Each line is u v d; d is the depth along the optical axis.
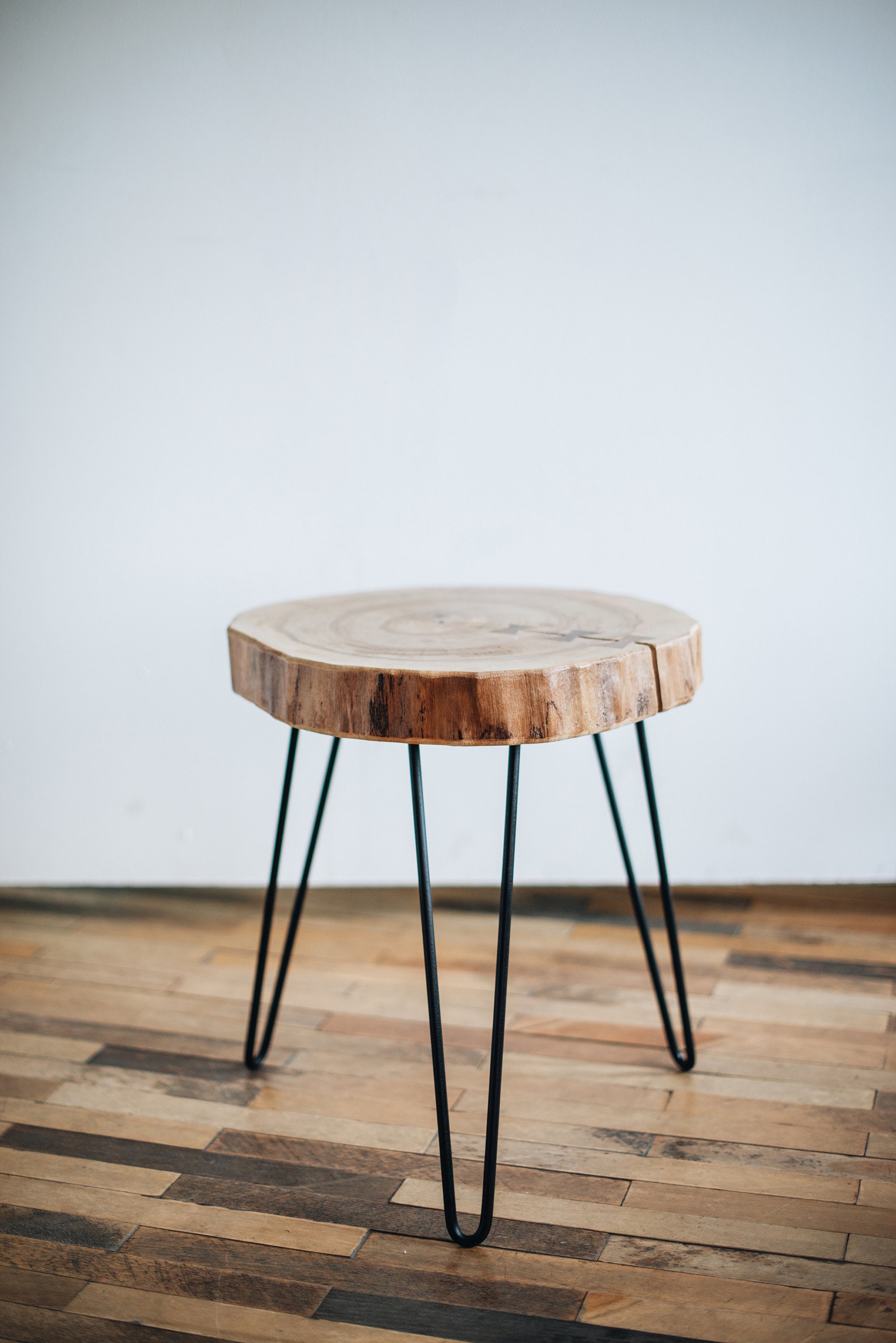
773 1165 1.54
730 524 2.45
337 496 2.48
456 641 1.45
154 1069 1.81
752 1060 1.81
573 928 2.36
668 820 2.58
